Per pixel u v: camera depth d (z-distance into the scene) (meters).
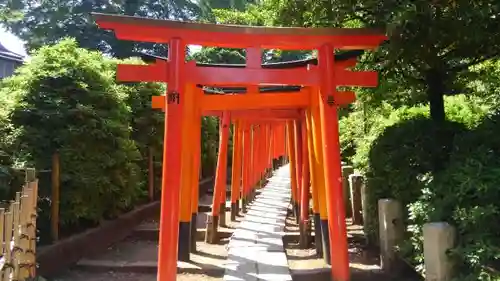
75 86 7.12
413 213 4.88
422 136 6.09
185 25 5.11
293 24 6.63
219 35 5.29
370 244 7.49
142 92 10.86
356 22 7.32
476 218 4.02
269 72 5.45
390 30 4.73
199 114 7.78
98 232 7.46
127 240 8.59
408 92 8.07
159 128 11.05
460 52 6.10
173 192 5.21
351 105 12.30
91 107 7.04
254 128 14.20
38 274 5.58
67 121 6.89
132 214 9.20
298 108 7.95
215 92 8.38
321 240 7.34
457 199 4.36
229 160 19.56
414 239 4.96
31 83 6.97
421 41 5.32
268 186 17.27
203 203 13.19
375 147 6.93
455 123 6.53
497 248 3.81
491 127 5.16
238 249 7.43
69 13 19.75
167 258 5.15
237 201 11.46
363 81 5.64
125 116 8.38
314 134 6.82
